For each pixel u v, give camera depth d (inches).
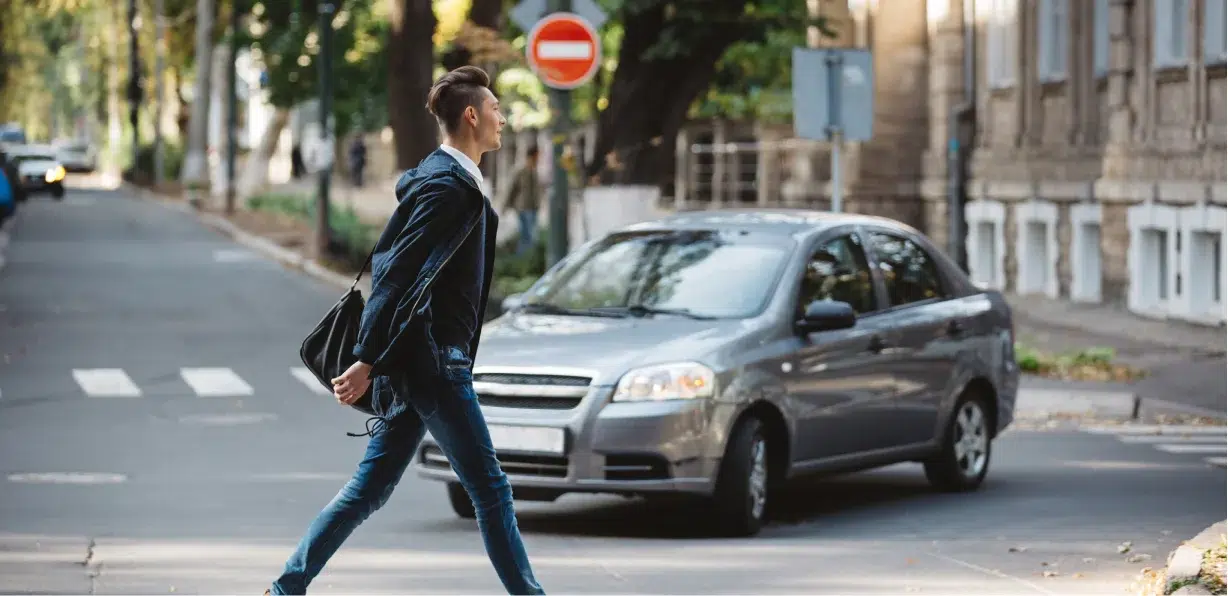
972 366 737.0
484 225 409.7
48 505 682.2
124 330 1432.1
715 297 660.1
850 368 669.9
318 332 411.8
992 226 1752.0
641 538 618.2
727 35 1496.1
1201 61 1363.2
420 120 1708.9
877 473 799.7
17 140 5940.0
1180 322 1384.1
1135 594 501.7
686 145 2421.3
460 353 406.0
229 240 2598.4
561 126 1101.1
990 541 603.8
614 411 602.9
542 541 611.5
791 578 533.0
